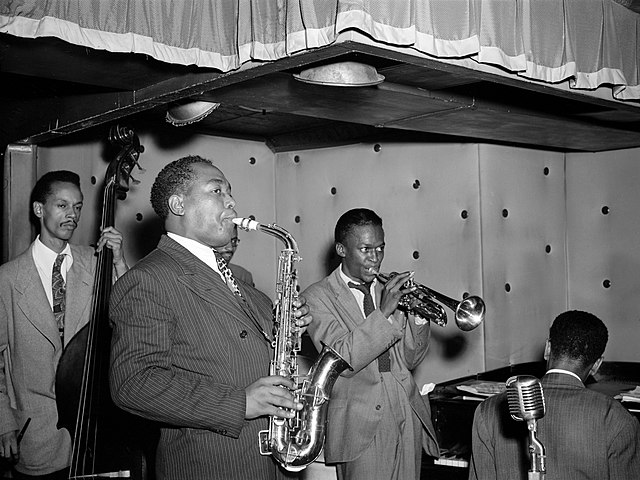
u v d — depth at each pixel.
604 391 4.13
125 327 2.28
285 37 2.49
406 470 3.26
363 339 3.08
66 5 2.41
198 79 2.94
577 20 3.07
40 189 3.50
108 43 2.49
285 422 2.51
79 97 3.58
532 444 1.94
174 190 2.50
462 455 3.63
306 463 2.68
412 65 2.92
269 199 5.21
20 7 2.36
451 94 3.34
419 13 2.47
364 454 3.20
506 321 4.67
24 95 3.90
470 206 4.60
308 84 3.03
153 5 2.57
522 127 3.96
